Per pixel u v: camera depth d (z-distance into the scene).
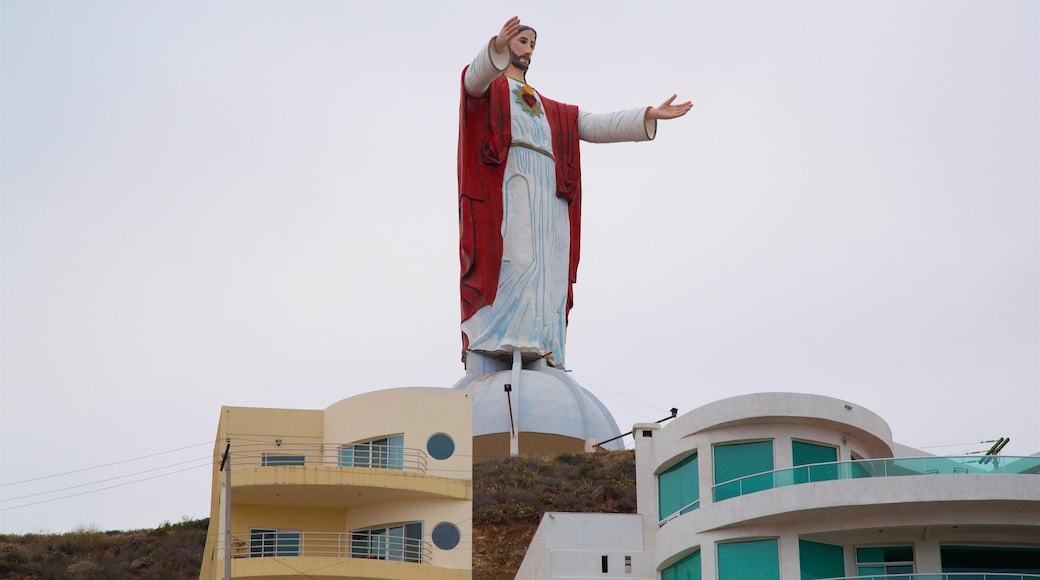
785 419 53.78
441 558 59.06
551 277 111.50
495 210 110.38
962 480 49.47
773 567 51.22
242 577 56.50
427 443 61.84
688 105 112.62
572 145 115.12
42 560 91.19
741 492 52.66
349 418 63.06
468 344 109.56
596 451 101.25
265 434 63.12
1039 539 50.59
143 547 95.12
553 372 109.25
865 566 51.66
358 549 60.09
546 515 57.22
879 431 55.22
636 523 57.28
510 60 111.25
